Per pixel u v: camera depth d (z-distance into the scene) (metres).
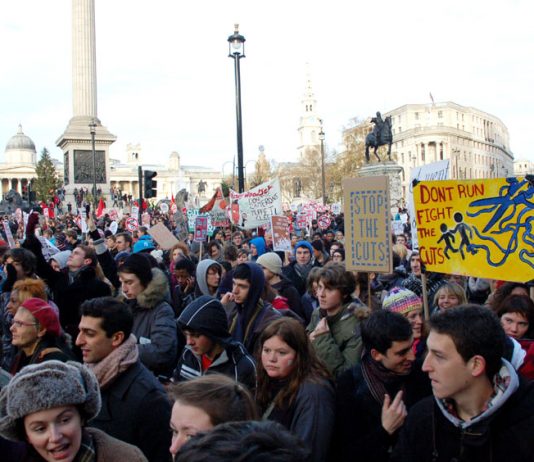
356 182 7.26
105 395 4.47
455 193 6.17
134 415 4.38
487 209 5.99
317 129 191.62
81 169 70.62
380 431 4.19
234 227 22.83
